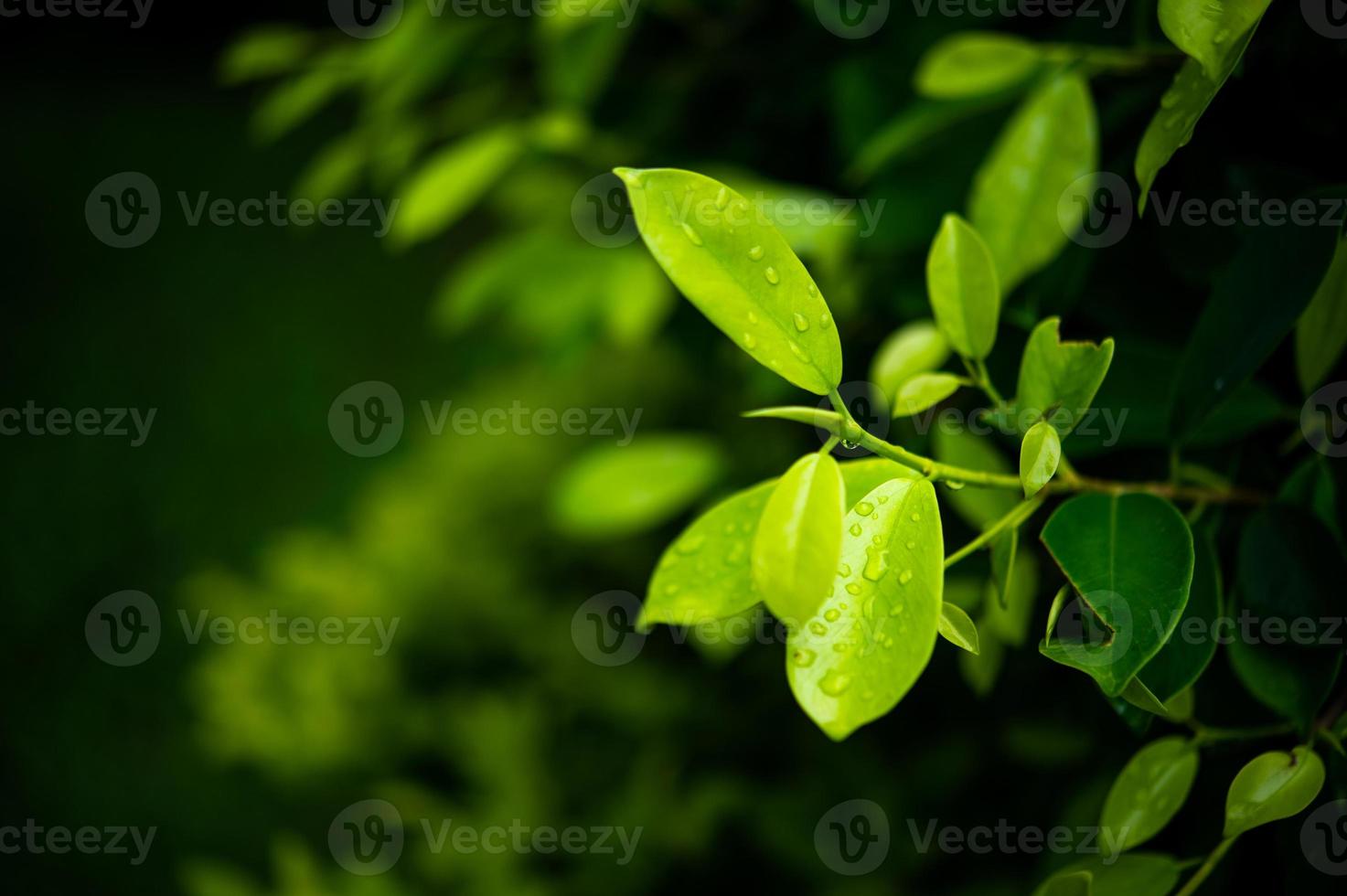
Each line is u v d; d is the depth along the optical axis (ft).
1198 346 2.43
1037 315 2.63
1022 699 3.14
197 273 19.42
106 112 23.75
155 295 18.70
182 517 14.24
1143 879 2.38
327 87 3.79
